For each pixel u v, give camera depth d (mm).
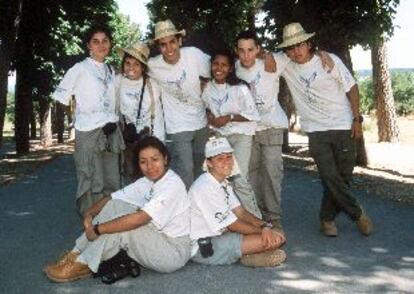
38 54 19203
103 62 6289
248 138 6039
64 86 6117
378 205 8070
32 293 4680
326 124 6203
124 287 4805
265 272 5148
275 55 6238
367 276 5027
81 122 6113
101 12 20188
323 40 11508
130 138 6117
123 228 4855
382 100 23469
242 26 17266
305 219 7305
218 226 5270
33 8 17953
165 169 5145
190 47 6223
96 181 6254
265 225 5355
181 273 5133
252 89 6148
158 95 6281
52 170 13250
